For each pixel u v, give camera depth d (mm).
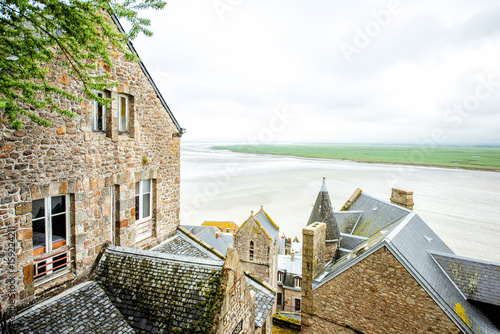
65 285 7824
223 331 7059
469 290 11977
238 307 8055
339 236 20375
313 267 13703
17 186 6641
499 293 11391
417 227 15992
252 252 28469
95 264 8805
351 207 27047
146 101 10922
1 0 4648
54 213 7828
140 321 7254
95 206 8789
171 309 7293
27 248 6891
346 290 12625
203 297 7316
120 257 8781
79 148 8148
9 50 4953
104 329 6922
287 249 43875
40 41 5125
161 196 12125
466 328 10117
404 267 11055
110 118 9266
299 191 79938
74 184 8047
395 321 11414
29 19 4984
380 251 11586
